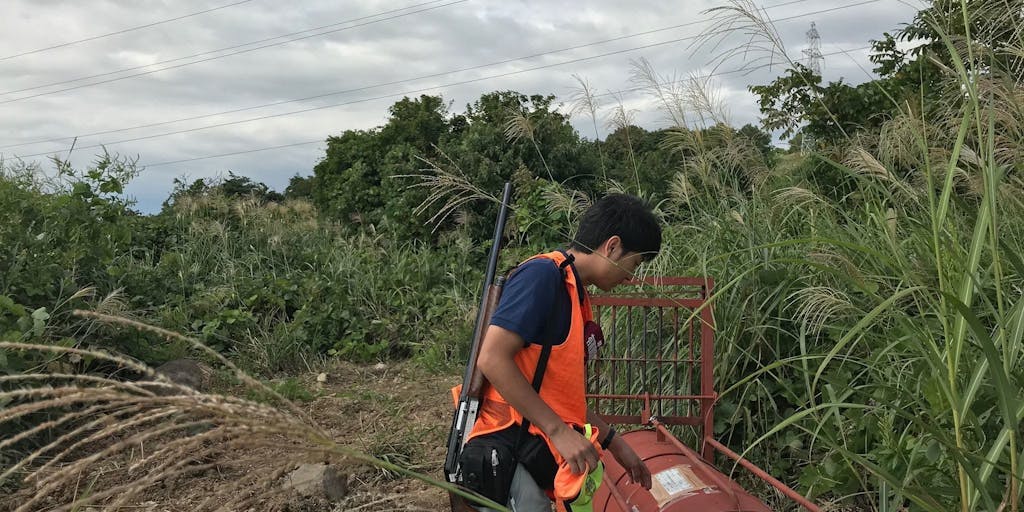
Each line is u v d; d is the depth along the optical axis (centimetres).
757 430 426
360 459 140
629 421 373
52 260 656
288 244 1247
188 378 617
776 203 502
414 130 2048
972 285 211
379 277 1037
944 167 333
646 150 749
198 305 868
